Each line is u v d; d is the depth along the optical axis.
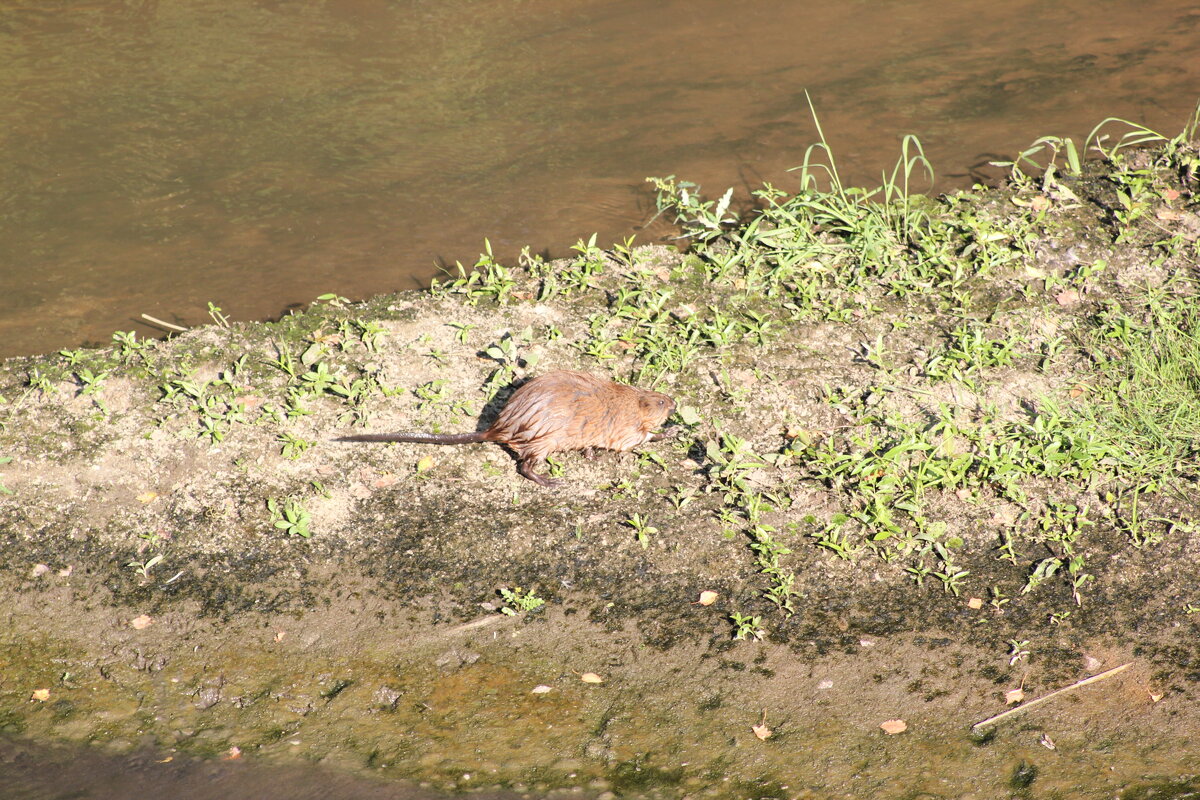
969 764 7.59
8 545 9.70
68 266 13.73
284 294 13.14
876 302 12.44
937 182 14.91
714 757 7.77
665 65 19.31
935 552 9.45
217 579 9.40
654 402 10.34
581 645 8.78
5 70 19.28
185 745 7.94
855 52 19.58
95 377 11.21
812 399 11.05
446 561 9.52
